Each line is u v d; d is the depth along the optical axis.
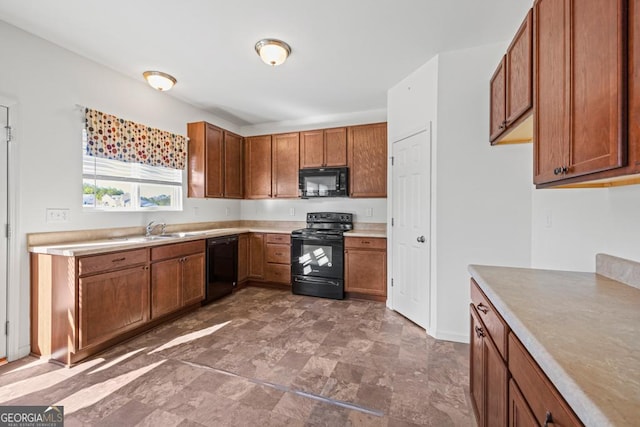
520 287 1.23
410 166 2.89
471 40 2.29
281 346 2.36
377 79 3.01
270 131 4.59
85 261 2.09
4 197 2.06
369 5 1.90
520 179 2.27
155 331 2.64
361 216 4.10
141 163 3.05
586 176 1.08
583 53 1.04
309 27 2.14
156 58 2.58
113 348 2.31
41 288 2.15
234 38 2.28
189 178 3.68
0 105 2.03
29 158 2.19
